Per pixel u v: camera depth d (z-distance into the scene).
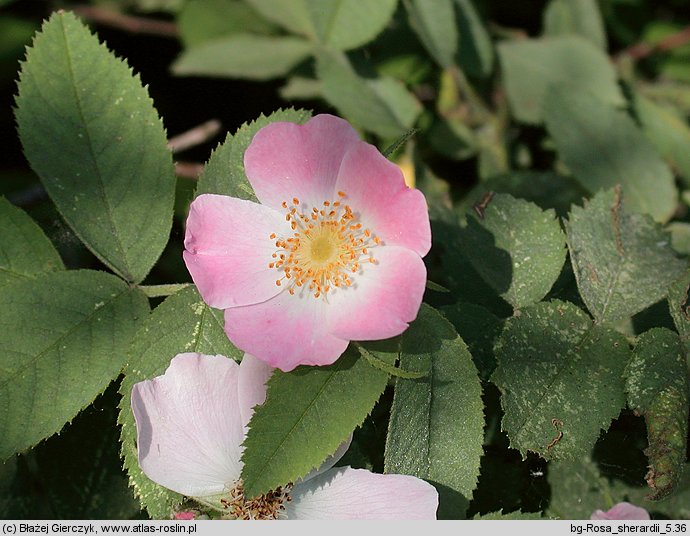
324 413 0.42
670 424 0.43
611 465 0.46
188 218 0.43
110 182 0.44
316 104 0.55
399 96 0.53
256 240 0.43
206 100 0.56
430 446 0.43
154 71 0.57
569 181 0.53
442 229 0.48
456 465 0.43
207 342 0.44
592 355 0.44
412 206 0.43
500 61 0.55
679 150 0.55
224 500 0.43
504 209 0.46
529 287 0.45
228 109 0.56
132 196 0.45
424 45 0.54
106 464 0.46
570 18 0.56
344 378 0.42
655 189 0.52
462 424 0.43
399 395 0.43
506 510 0.46
